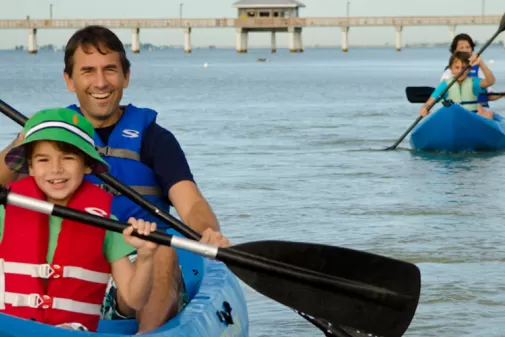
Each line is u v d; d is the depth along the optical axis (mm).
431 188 13742
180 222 5711
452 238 10344
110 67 6055
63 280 5188
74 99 36125
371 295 5641
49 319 5180
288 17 150250
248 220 11344
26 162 5371
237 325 6348
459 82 18094
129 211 6117
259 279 5566
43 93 40219
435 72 70188
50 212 5023
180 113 28297
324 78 58438
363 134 21531
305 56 159625
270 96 37906
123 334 5379
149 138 6172
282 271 5582
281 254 5598
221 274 6754
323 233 10609
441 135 17891
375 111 28969
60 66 94812
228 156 17484
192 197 6023
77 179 5254
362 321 5703
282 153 17969
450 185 14031
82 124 5262
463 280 8719
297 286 5641
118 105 6238
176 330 5445
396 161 16859
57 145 5156
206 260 7121
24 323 4793
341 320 5695
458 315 7785
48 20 147375
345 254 5629
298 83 50938
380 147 19047
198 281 6871
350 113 28219
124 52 6164
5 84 49375
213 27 151250
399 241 10195
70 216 5035
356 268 5648
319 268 5668
